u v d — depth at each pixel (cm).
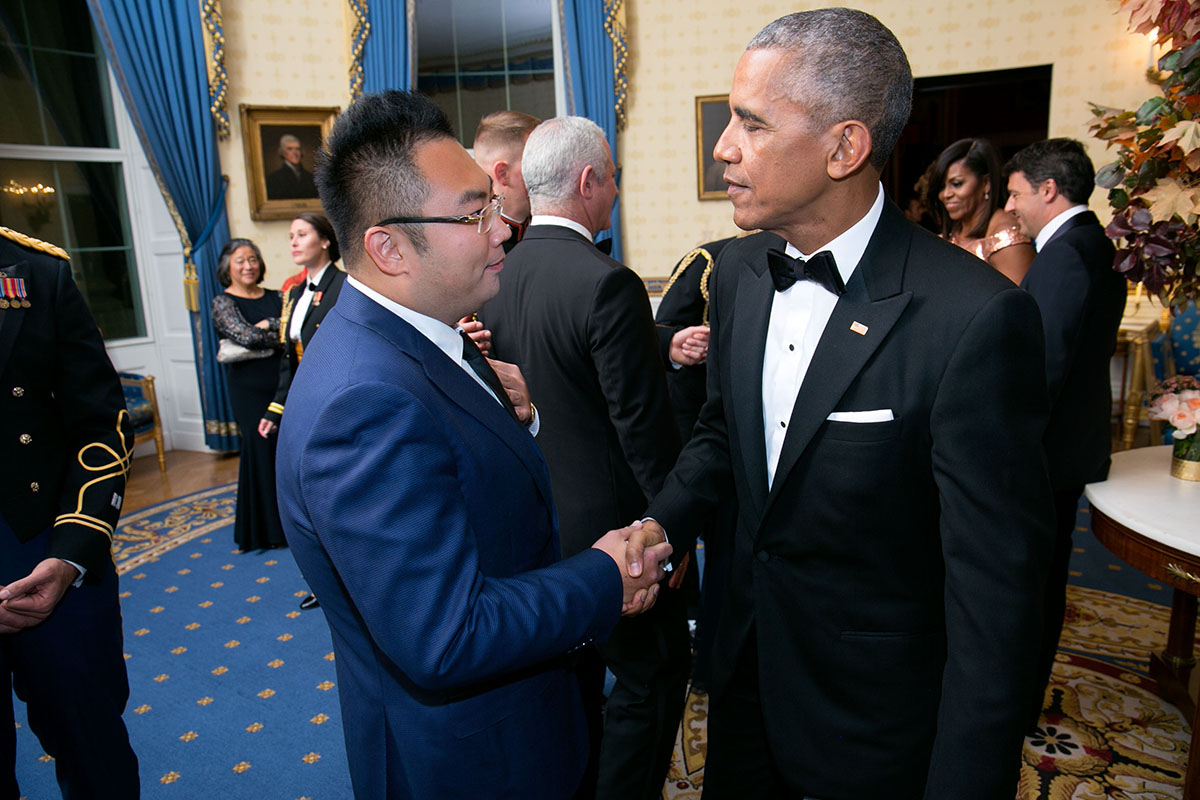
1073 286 199
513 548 112
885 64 102
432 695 109
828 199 110
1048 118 566
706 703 258
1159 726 237
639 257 654
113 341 601
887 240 112
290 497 103
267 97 593
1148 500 188
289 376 365
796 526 121
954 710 103
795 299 121
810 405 114
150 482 544
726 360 137
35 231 562
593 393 178
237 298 430
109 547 167
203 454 615
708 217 632
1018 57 561
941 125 605
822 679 125
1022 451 101
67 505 163
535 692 118
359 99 103
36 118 557
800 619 125
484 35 641
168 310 613
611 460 181
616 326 167
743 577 136
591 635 110
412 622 93
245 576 378
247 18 579
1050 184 218
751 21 600
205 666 295
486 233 106
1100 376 207
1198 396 198
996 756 101
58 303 167
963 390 101
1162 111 171
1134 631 293
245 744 248
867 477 111
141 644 313
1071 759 223
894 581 117
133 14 536
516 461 112
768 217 112
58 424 169
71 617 162
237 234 597
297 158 604
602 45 604
